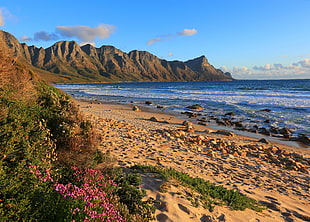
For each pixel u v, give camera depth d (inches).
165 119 856.9
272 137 636.1
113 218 130.3
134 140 423.8
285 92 2060.8
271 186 281.1
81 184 152.3
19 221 111.7
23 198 118.3
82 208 125.2
